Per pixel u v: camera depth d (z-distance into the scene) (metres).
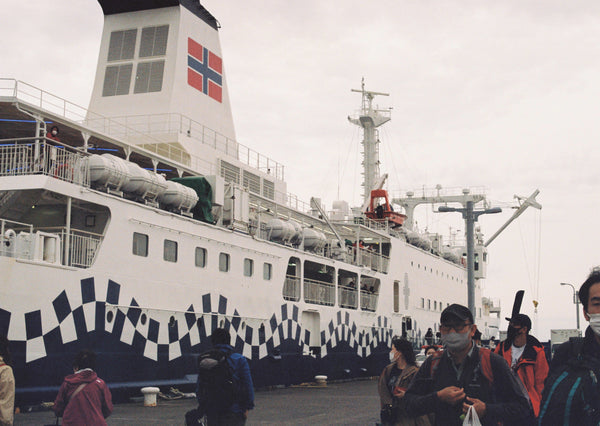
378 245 45.09
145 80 31.55
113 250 21.34
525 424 6.03
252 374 28.48
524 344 9.52
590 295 5.30
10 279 17.78
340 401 24.64
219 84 34.50
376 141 55.91
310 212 44.41
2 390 8.88
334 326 35.91
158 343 23.16
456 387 5.87
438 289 52.41
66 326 19.42
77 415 8.75
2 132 23.53
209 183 27.00
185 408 20.52
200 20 33.28
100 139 24.36
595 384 5.29
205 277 25.77
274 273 30.48
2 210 20.94
